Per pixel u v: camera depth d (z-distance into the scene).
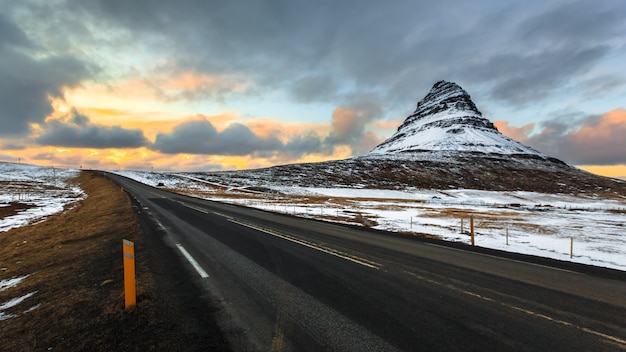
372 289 5.87
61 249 10.40
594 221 28.42
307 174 104.69
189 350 3.62
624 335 4.17
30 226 20.73
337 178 101.81
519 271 7.62
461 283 6.42
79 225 16.72
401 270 7.37
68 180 90.69
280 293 5.57
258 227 14.59
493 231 18.70
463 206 47.06
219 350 3.62
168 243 10.23
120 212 20.14
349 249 9.88
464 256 9.36
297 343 3.78
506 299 5.49
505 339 3.98
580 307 5.18
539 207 50.19
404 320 4.49
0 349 3.86
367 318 4.54
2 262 10.23
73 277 6.66
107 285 5.95
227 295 5.42
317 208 32.06
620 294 5.93
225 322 4.34
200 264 7.55
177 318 4.46
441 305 5.12
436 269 7.59
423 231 17.30
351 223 19.56
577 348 3.79
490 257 9.34
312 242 10.95
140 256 8.33
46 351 3.70
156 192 44.34
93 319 4.46
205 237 11.48
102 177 82.31
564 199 83.00
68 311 4.78
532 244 14.13
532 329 4.30
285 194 63.59
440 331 4.17
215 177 92.44
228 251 9.12
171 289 5.70
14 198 46.06
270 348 3.66
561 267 8.24
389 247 10.50
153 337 3.92
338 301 5.21
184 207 24.44
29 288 6.39
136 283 5.94
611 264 10.10
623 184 127.50
